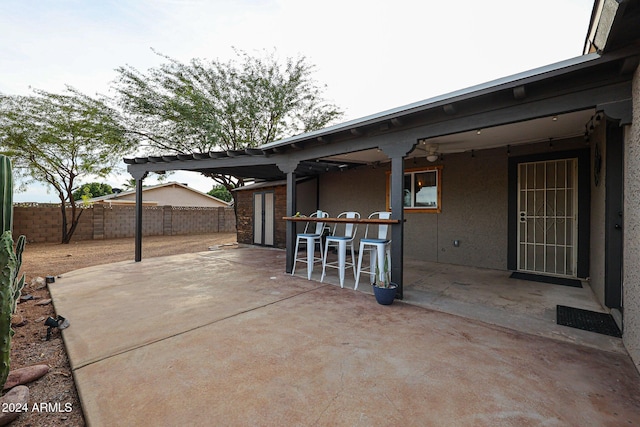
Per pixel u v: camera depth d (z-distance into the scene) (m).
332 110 12.41
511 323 3.04
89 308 3.55
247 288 4.44
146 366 2.24
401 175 3.91
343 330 2.88
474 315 3.27
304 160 5.28
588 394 1.88
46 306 3.78
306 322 3.09
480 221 5.85
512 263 5.49
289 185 5.50
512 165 5.47
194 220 14.99
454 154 6.17
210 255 7.80
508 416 1.68
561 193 5.02
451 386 1.97
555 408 1.75
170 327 2.97
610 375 2.09
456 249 6.14
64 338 2.73
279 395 1.89
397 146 3.95
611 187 3.30
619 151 3.24
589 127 3.96
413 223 6.79
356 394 1.89
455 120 3.45
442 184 6.34
